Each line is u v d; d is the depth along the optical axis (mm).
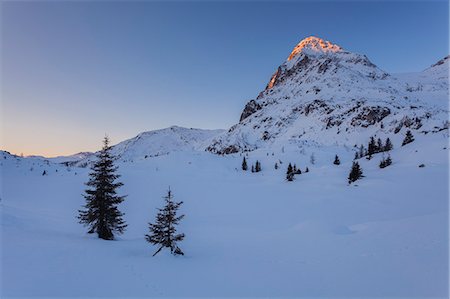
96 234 33031
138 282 17109
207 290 15992
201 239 36500
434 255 17875
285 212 55625
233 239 35531
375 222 33812
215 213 61375
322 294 14398
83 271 18109
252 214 57312
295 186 86938
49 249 21797
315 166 131375
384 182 68438
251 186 91938
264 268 20422
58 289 14859
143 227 50594
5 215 32188
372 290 14156
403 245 21312
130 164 151125
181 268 20922
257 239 34344
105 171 31750
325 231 33844
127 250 26047
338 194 66625
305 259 22312
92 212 31656
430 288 13508
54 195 81812
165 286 16609
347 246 24453
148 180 101688
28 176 119625
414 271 15836
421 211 42969
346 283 15602
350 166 101250
